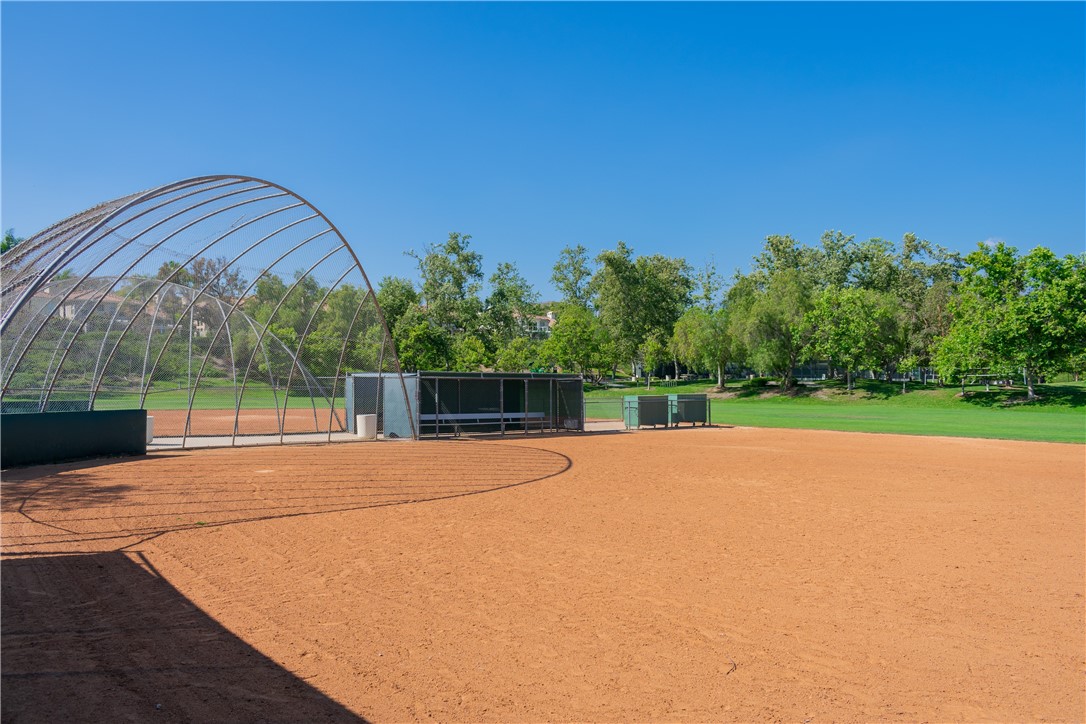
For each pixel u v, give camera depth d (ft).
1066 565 26.08
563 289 306.14
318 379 82.07
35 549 27.09
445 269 245.86
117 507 35.68
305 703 14.26
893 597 22.07
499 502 38.73
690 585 23.21
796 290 199.72
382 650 17.33
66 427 54.60
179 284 67.97
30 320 60.85
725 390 221.05
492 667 16.35
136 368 70.69
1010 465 56.65
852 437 83.35
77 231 46.91
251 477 46.93
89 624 18.84
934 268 254.47
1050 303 151.94
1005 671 16.40
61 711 13.56
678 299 293.02
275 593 21.90
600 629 19.01
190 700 14.24
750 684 15.55
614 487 44.45
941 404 165.68
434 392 82.79
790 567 25.57
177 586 22.53
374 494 40.81
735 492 42.78
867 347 191.83
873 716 14.02
